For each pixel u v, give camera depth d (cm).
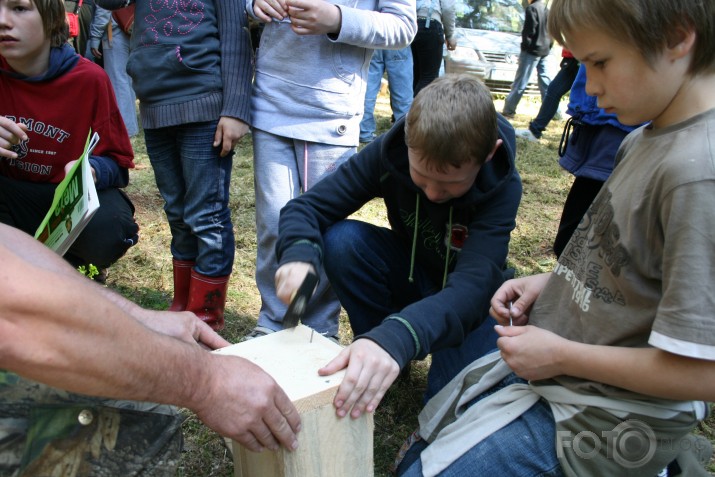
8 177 231
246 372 101
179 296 245
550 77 709
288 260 155
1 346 77
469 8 857
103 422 108
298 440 114
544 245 331
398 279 190
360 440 124
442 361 181
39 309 77
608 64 110
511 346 130
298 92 204
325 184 182
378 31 198
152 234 321
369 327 192
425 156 143
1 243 79
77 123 226
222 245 225
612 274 121
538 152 533
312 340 137
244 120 210
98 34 454
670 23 101
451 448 138
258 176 216
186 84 206
